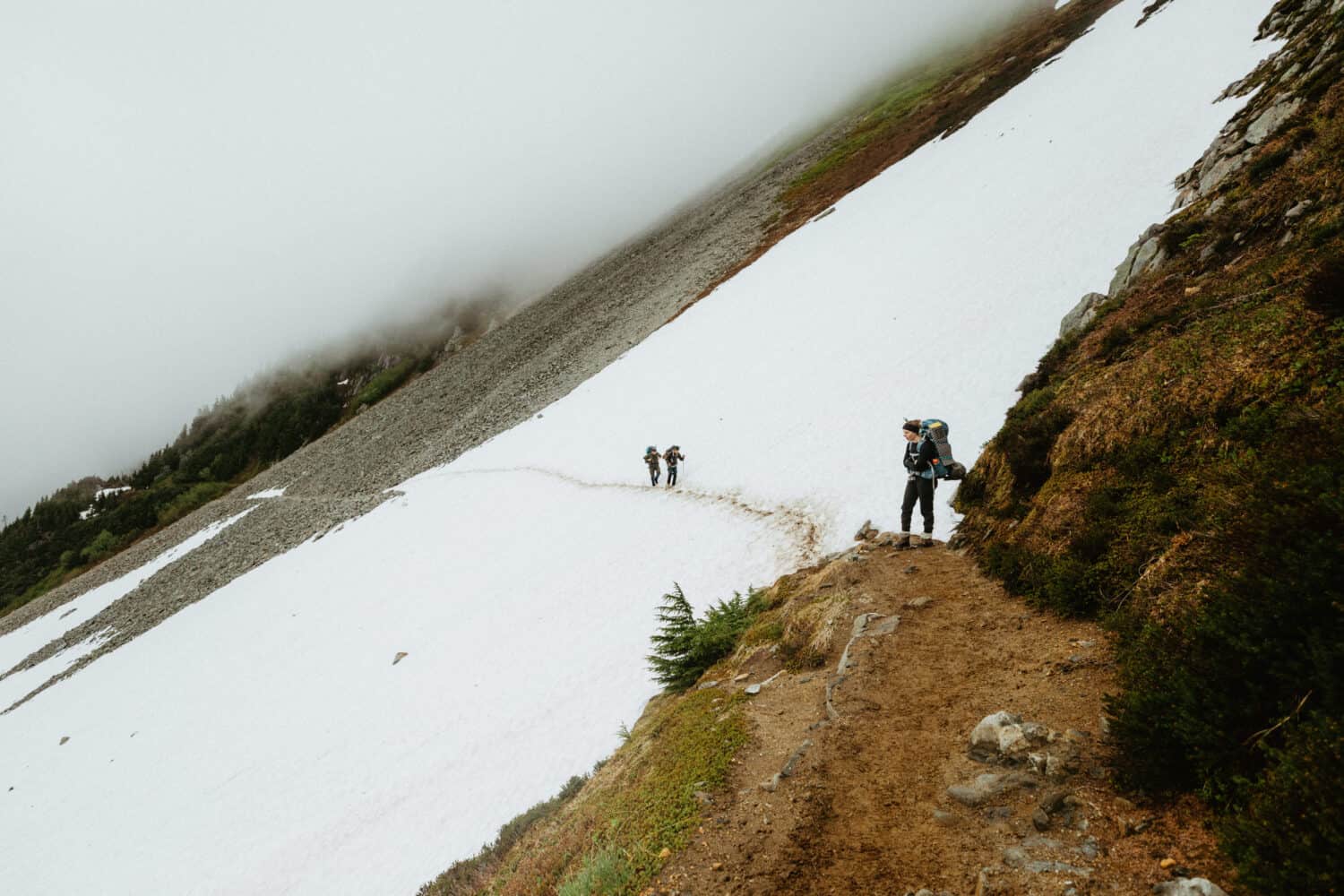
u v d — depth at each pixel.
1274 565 3.92
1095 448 8.38
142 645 43.41
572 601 20.89
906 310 25.41
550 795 13.05
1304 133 11.84
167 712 29.33
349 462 73.25
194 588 53.47
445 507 36.41
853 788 5.12
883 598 8.67
